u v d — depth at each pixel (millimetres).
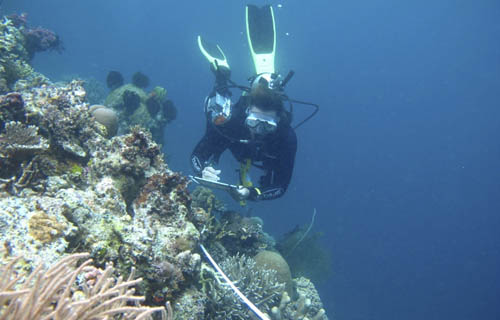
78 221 2480
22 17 10211
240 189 4500
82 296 1812
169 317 1976
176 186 3529
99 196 2949
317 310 5879
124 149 3506
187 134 34312
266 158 5152
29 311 1308
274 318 4320
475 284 46281
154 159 3805
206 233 4555
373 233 46188
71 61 47312
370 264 37281
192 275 2982
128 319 1761
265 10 6973
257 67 6246
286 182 5207
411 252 47375
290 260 7934
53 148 3340
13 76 6918
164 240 2986
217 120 4691
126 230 2678
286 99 4938
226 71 5309
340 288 28875
